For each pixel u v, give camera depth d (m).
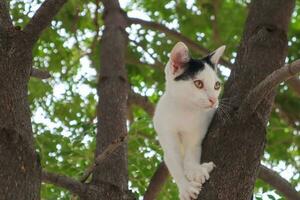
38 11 4.69
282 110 10.20
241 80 5.19
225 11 10.92
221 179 4.71
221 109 5.10
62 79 9.62
